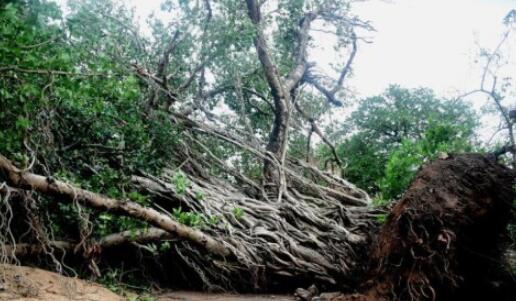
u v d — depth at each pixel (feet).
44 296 18.21
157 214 26.12
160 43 41.09
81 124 27.71
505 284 25.13
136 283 30.73
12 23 16.08
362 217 38.11
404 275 23.16
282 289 33.50
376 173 56.75
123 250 31.65
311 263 33.12
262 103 55.01
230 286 33.19
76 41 21.81
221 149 44.42
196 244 29.04
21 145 21.36
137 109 31.42
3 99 18.12
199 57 41.29
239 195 38.40
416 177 25.95
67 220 26.43
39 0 18.65
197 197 30.58
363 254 33.63
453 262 23.02
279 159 44.70
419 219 23.34
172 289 32.94
